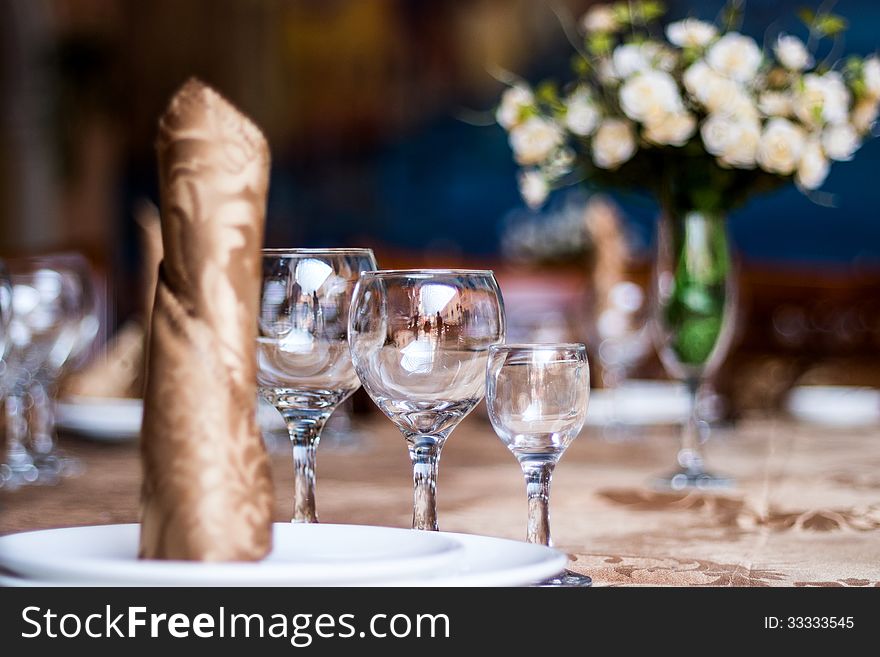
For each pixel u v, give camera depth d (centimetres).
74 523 105
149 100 884
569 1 923
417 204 945
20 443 150
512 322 284
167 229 58
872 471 147
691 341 154
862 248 870
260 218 60
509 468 151
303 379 77
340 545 64
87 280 158
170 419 56
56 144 854
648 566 86
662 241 162
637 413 208
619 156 157
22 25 842
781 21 809
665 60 159
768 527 106
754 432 198
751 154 151
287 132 936
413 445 75
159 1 887
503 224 931
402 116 944
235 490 56
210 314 57
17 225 845
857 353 451
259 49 924
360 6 937
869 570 86
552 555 59
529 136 163
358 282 75
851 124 159
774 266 838
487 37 935
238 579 49
